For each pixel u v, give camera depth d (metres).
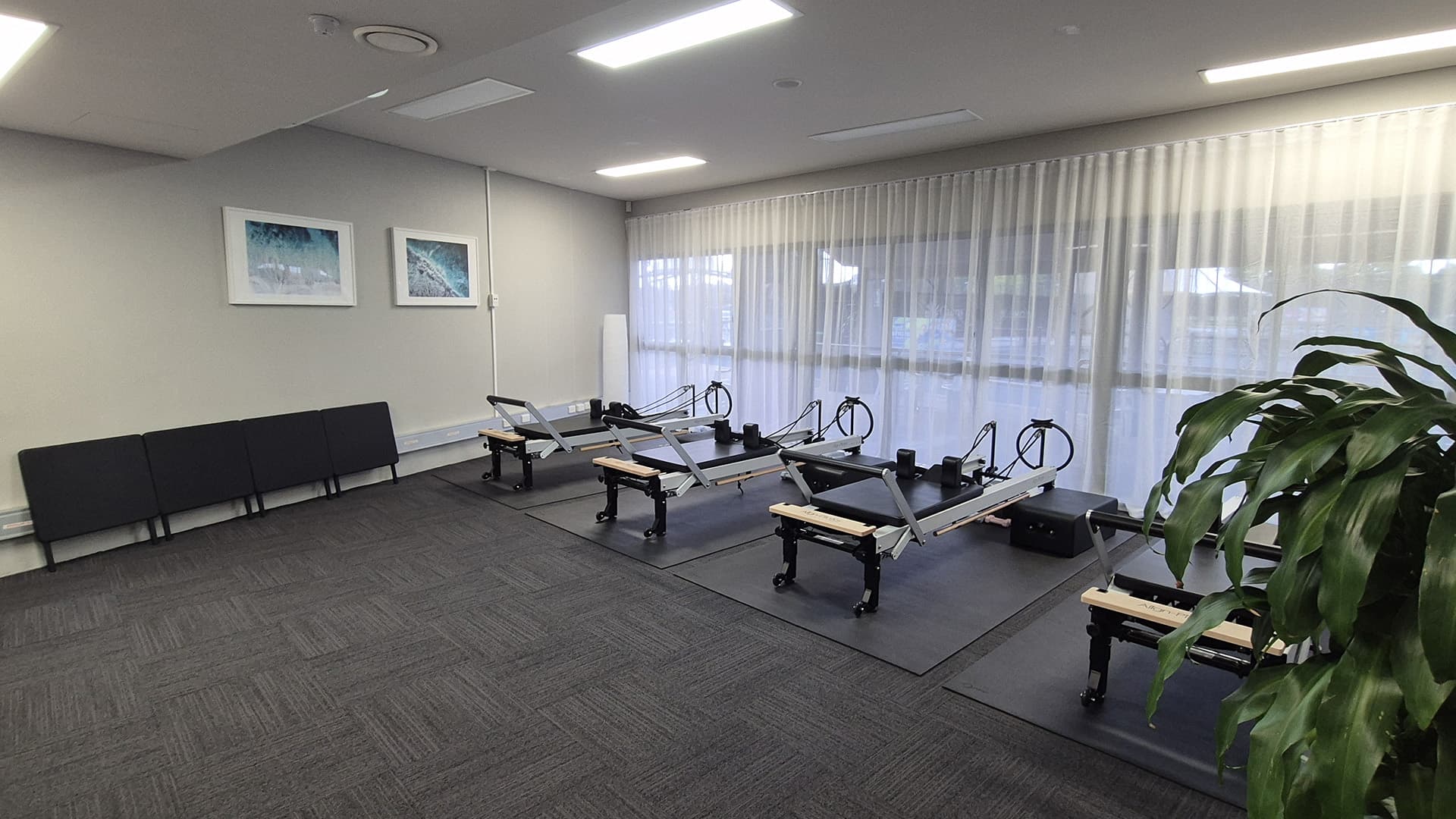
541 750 2.37
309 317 5.27
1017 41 3.35
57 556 4.01
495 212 6.62
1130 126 4.70
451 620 3.32
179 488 4.47
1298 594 1.16
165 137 3.99
